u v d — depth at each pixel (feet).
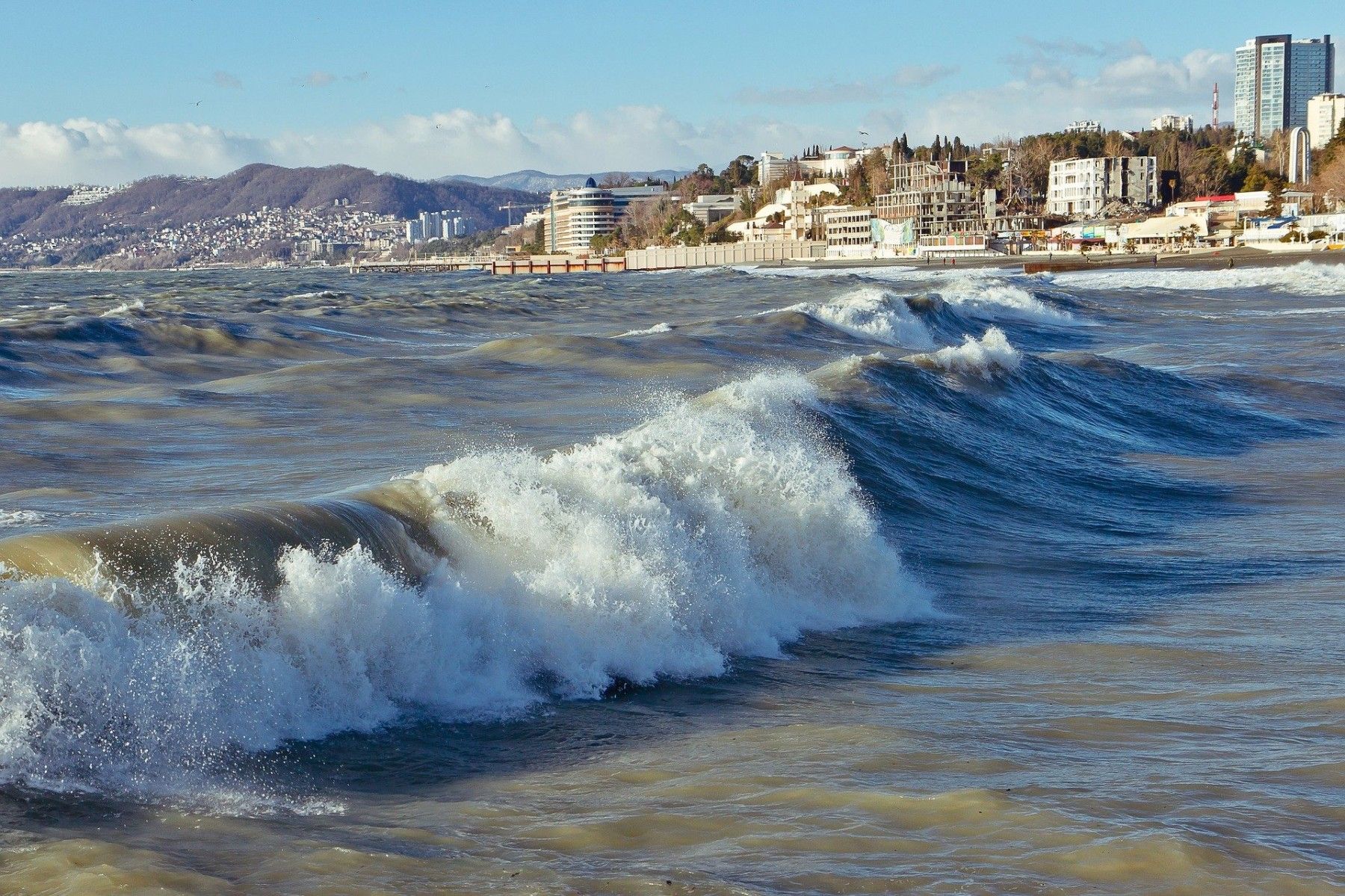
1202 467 73.61
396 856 20.13
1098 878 19.51
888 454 66.69
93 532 28.84
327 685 28.02
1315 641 37.42
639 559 36.47
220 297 239.09
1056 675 34.53
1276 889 19.15
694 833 21.70
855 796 23.56
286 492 52.90
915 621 41.52
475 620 32.22
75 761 22.85
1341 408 95.09
